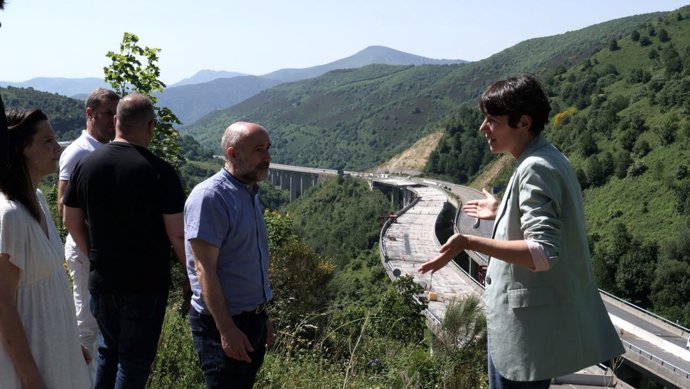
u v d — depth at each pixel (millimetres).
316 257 16047
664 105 103438
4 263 3291
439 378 6496
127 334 4488
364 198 153500
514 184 3203
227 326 3869
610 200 90938
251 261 4129
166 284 4691
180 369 5699
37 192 3818
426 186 144625
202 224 3918
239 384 4113
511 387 3264
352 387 6055
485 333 7367
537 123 3242
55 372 3492
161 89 8945
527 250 2971
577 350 3129
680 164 85875
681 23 161625
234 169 4117
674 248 68438
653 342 39875
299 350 6605
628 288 67125
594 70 157625
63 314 3594
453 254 3146
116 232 4438
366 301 25391
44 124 3758
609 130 109625
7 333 3271
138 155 4539
